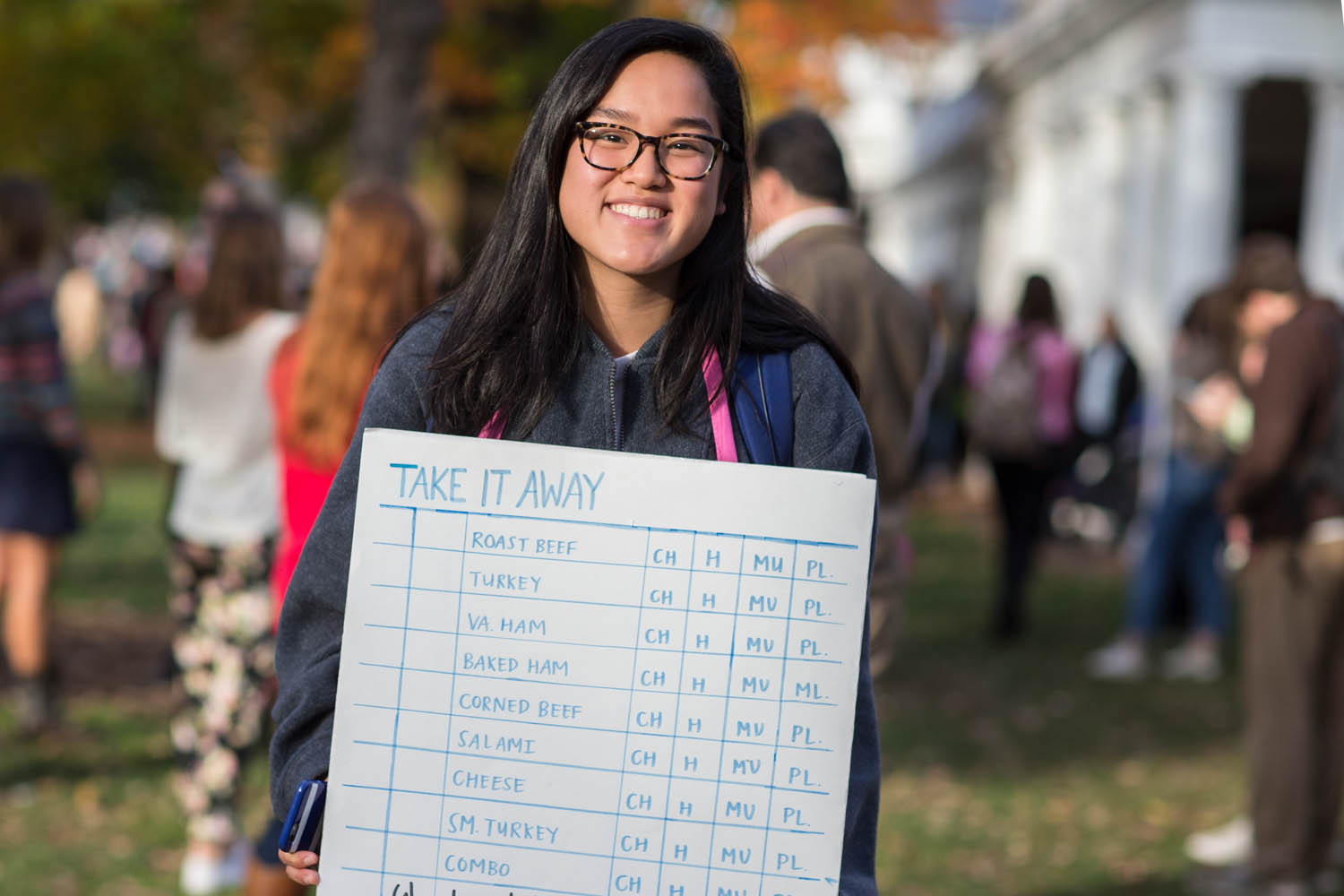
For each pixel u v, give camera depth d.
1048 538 15.62
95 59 20.52
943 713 8.66
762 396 2.26
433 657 2.18
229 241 5.53
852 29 19.06
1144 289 19.70
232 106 22.69
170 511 5.67
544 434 2.24
